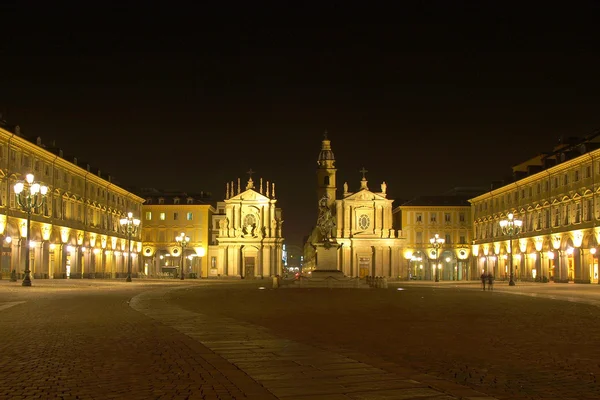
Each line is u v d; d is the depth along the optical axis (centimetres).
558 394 1096
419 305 3444
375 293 5044
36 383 1167
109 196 10888
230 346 1653
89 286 5656
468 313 2858
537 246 9050
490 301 3888
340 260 12962
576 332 2047
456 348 1650
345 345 1694
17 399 1041
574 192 7956
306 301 3784
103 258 10544
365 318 2553
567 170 8188
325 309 3078
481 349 1634
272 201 13238
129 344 1680
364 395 1073
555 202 8519
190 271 13438
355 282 6612
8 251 7119
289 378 1218
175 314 2641
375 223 13025
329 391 1103
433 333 1998
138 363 1381
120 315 2561
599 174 7319
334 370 1306
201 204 13450
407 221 13112
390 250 12988
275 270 13075
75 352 1538
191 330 2023
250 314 2722
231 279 12288
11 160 7056
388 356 1508
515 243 9956
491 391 1118
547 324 2323
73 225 8994
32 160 7612
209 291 5262
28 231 5153
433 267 13000
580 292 5241
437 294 4903
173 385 1149
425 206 13088
